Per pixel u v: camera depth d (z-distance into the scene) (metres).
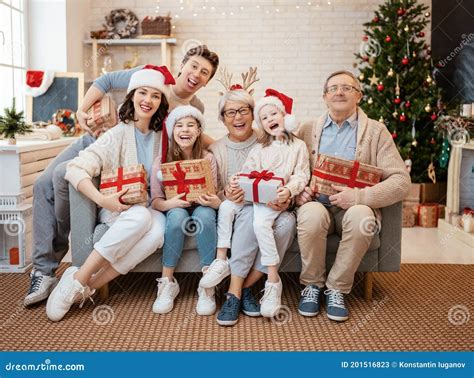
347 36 5.68
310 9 5.66
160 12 5.65
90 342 2.14
